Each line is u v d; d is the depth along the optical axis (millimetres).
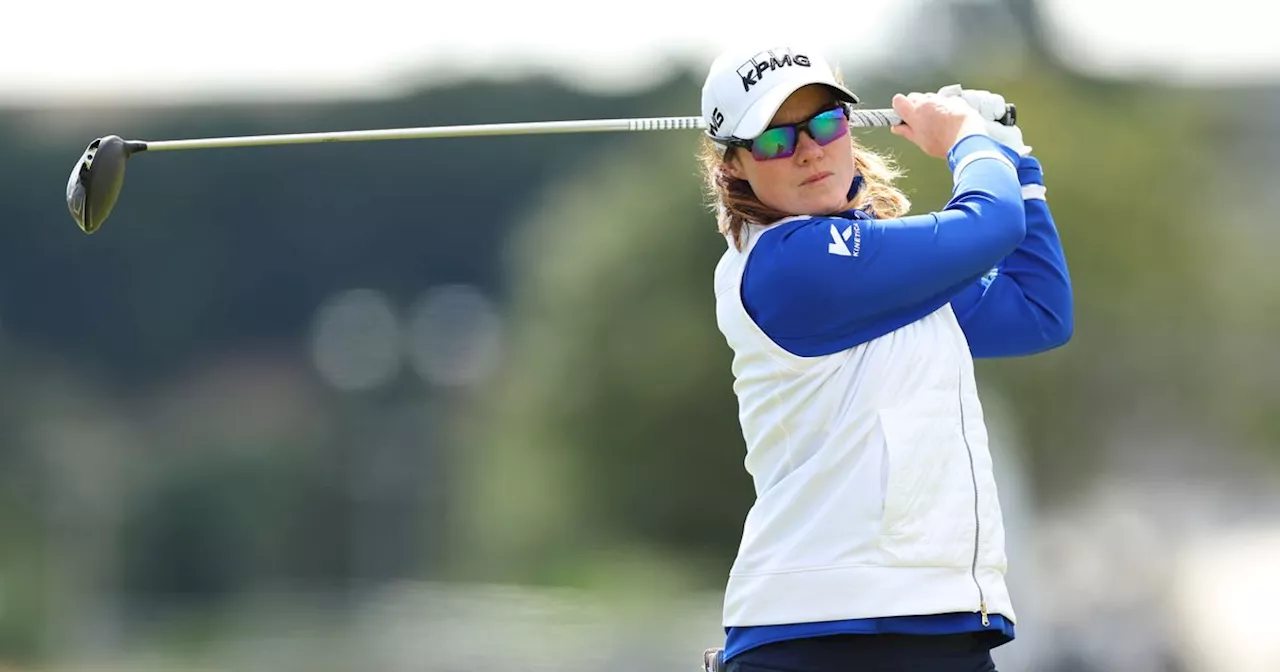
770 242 14172
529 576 139000
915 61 155000
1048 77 153000
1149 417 140500
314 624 103000
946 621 13695
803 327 13930
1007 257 15828
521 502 144750
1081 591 49938
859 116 15391
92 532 158125
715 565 134000
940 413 13930
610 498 136750
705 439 134750
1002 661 46844
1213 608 88438
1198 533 136375
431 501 189375
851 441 13805
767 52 14438
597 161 169125
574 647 73125
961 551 13797
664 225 138625
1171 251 142000
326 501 185250
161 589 162375
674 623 84438
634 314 137250
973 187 14375
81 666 99688
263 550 173625
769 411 14219
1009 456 48438
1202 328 144625
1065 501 132625
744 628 14133
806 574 13766
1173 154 150250
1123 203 138625
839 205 14570
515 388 152125
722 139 14570
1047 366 130000
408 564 176000
